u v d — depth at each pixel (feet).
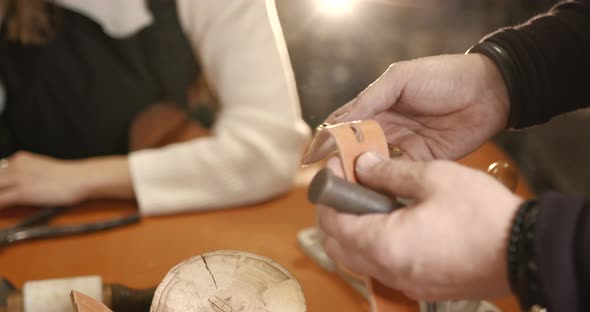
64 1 3.92
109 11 3.95
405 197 2.15
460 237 2.03
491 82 2.58
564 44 2.52
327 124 2.41
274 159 3.66
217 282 2.19
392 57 3.62
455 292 2.12
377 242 2.09
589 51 2.52
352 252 2.19
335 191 2.03
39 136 4.41
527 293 1.94
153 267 3.18
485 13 4.54
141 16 3.94
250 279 2.20
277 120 3.68
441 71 2.55
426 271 2.08
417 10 4.31
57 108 4.25
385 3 3.92
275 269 2.23
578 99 2.59
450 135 2.69
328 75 3.15
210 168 3.67
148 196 3.61
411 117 2.68
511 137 6.31
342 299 2.69
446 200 2.06
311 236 3.10
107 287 2.55
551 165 6.40
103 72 4.12
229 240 3.34
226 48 3.75
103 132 4.32
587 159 6.19
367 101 2.48
